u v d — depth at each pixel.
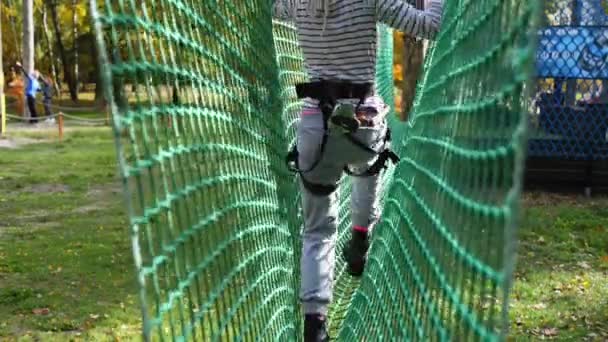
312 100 3.07
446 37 2.65
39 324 5.70
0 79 21.47
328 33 3.02
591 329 5.47
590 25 11.09
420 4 3.09
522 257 7.63
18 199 11.59
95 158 16.62
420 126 3.22
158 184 1.81
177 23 2.21
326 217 3.16
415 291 2.33
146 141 1.75
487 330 1.34
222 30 2.73
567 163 11.64
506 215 1.24
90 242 8.60
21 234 9.07
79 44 44.09
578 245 8.18
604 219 9.54
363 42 3.02
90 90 52.06
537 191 11.63
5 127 22.28
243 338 2.50
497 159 1.40
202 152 2.28
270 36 3.63
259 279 2.86
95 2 1.56
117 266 7.48
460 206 1.77
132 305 6.19
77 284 6.82
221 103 2.61
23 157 16.84
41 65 46.84
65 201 11.43
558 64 11.22
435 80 2.82
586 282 6.69
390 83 7.91
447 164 2.09
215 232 2.32
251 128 3.04
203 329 2.05
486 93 1.62
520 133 1.18
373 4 2.99
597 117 11.35
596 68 11.09
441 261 1.94
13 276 7.11
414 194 2.80
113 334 5.47
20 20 44.06
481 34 1.78
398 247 3.05
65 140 20.45
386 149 3.27
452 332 1.69
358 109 2.98
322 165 3.09
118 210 10.72
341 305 4.55
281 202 3.48
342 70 3.03
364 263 3.75
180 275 1.92
